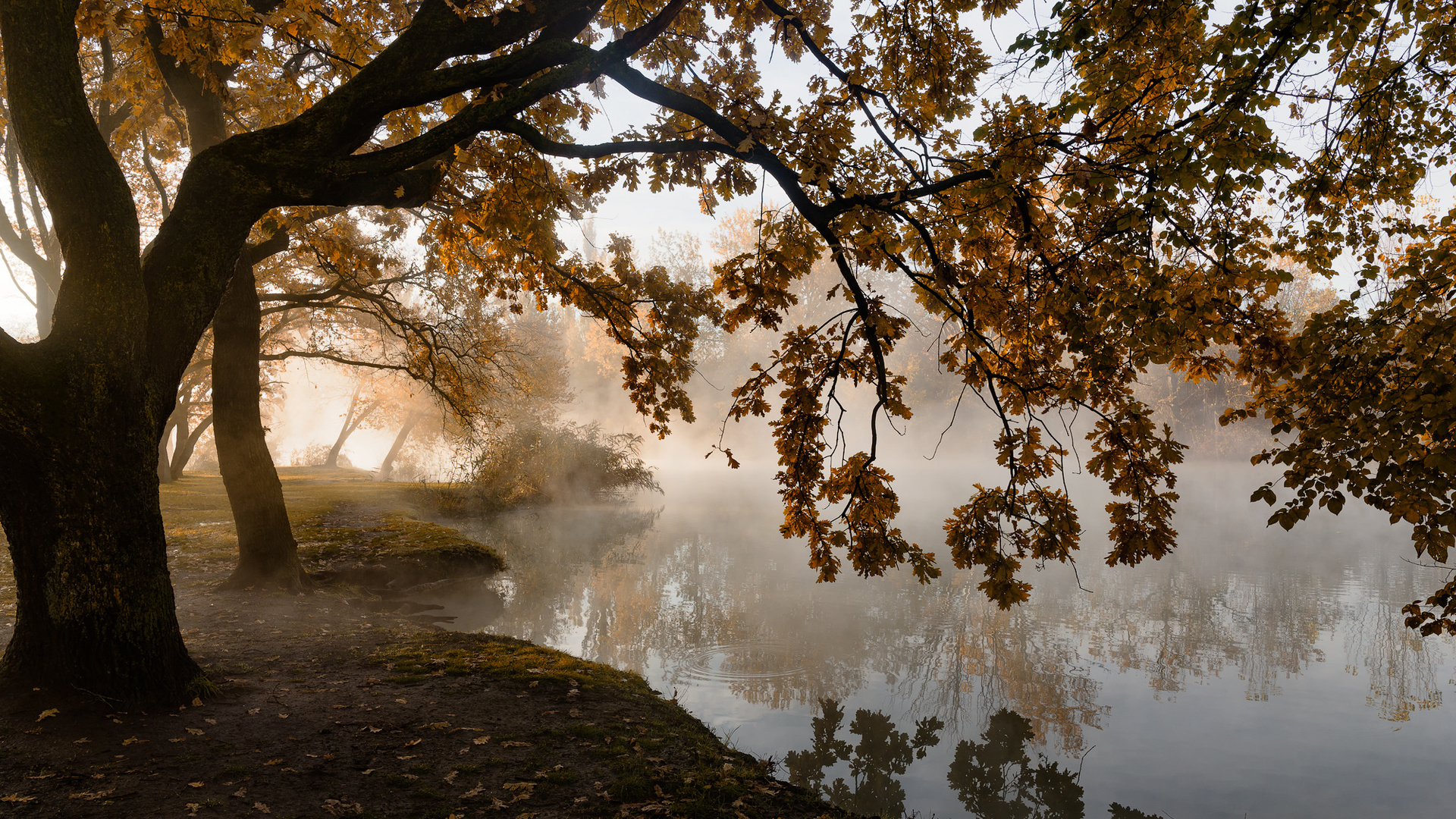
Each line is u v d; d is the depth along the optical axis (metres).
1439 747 6.80
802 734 7.03
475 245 8.14
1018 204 4.65
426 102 5.73
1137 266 4.03
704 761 5.40
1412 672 8.87
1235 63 3.66
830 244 5.27
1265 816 5.59
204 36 7.23
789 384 5.56
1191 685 8.46
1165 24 4.21
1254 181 3.43
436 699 6.29
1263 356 4.72
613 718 6.04
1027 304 5.26
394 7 8.77
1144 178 3.90
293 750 5.11
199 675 6.04
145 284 5.55
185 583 10.81
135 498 5.50
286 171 5.64
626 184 6.55
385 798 4.50
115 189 5.42
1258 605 12.23
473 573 14.26
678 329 7.91
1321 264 4.80
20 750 4.68
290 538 11.09
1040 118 4.65
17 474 5.08
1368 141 4.96
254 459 10.74
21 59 5.20
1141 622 11.19
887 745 6.81
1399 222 4.88
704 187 6.58
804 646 9.96
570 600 12.97
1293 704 7.88
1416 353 3.83
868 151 5.27
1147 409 4.81
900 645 10.03
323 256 12.25
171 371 5.69
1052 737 7.05
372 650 7.83
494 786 4.71
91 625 5.33
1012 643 10.11
